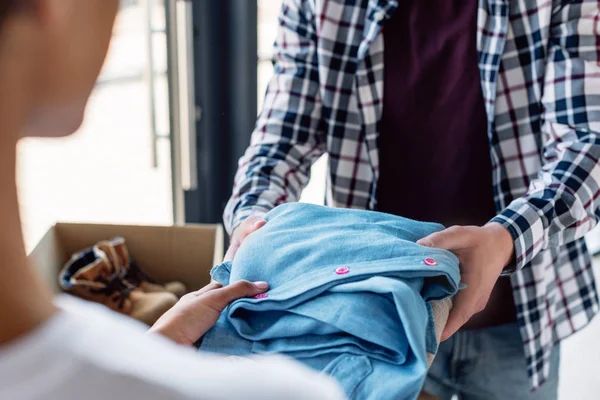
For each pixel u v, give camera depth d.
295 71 1.23
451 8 1.18
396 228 0.85
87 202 2.43
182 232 1.82
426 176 1.23
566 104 1.10
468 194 1.22
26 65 0.30
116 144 2.43
